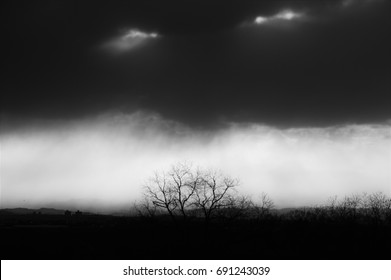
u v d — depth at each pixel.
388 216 83.56
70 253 66.56
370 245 70.00
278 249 68.12
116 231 80.75
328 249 67.62
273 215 81.75
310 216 84.25
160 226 77.88
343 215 83.31
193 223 76.62
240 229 77.50
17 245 72.94
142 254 66.44
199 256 65.31
